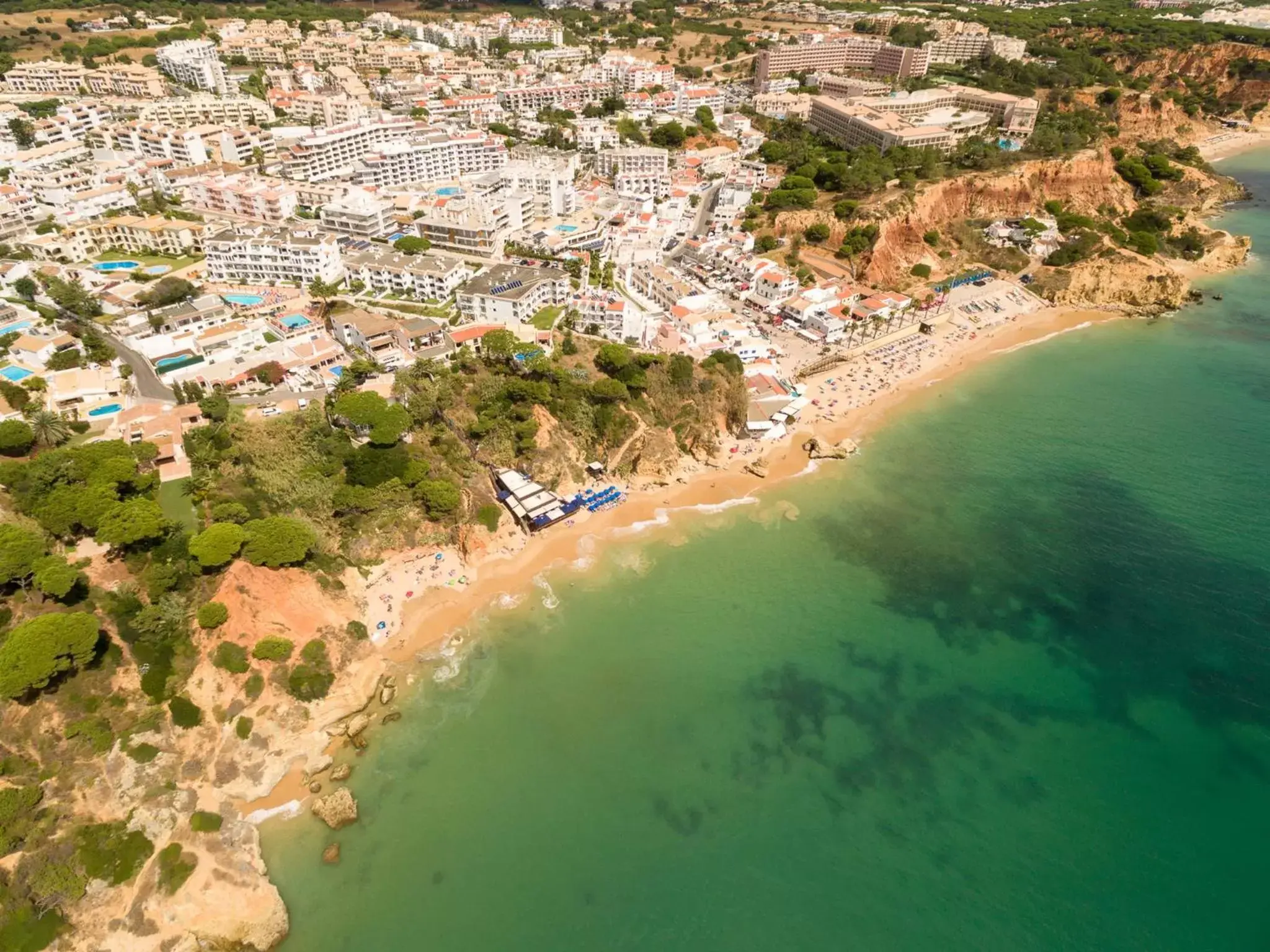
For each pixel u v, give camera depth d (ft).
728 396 469.16
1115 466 457.68
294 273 529.86
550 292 524.93
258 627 301.22
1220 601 360.07
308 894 243.40
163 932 230.07
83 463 333.42
